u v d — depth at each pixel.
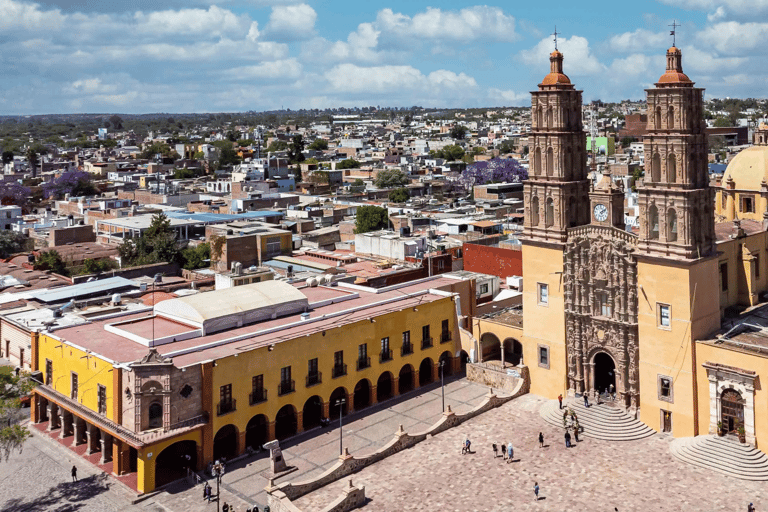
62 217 194.75
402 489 64.12
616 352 76.31
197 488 65.94
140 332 77.44
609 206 76.56
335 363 80.12
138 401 66.25
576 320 79.50
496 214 187.88
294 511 58.53
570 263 79.31
